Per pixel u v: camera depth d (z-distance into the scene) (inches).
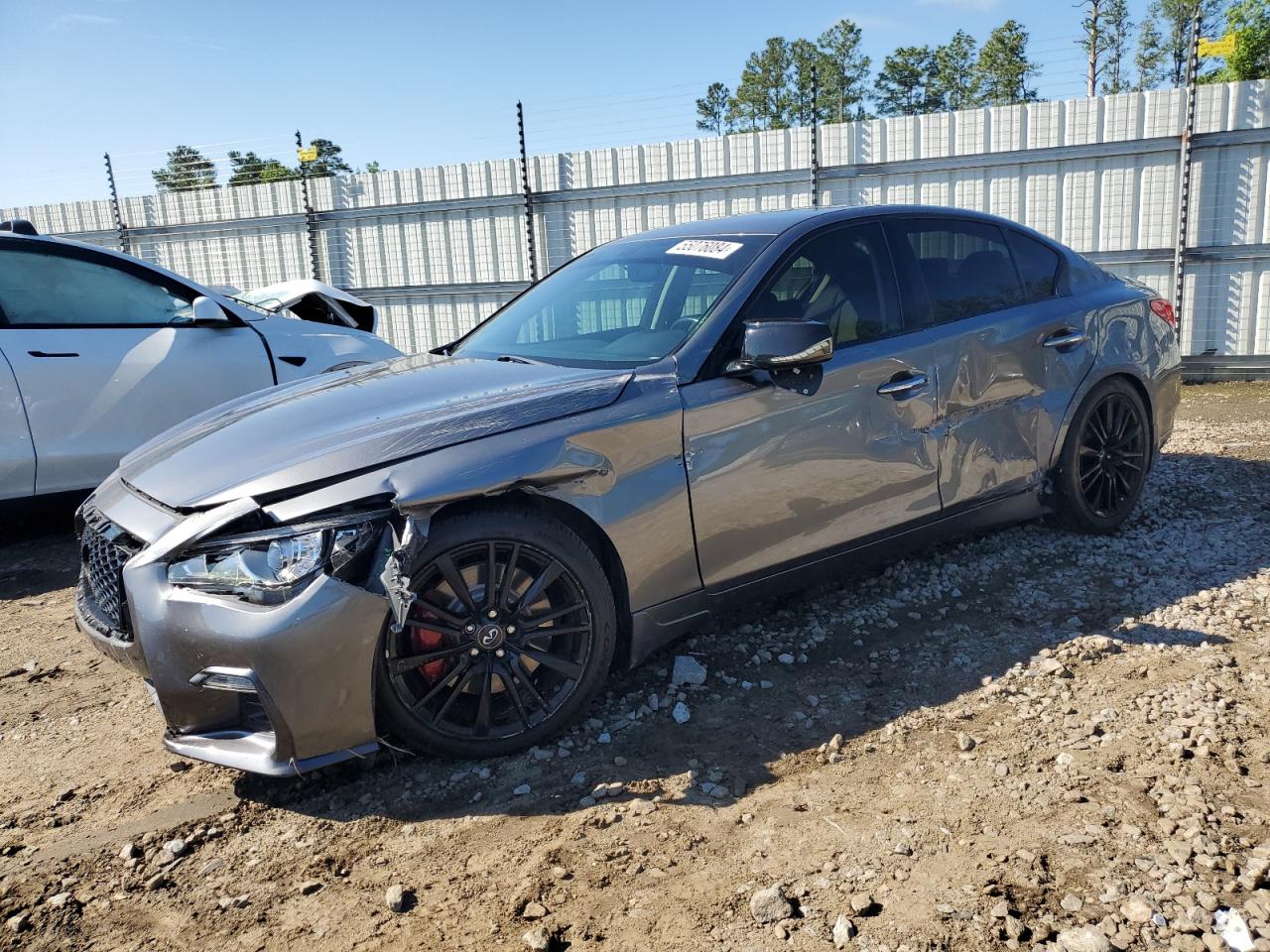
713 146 441.4
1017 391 155.1
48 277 205.0
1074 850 87.3
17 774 113.7
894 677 125.6
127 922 85.4
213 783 108.7
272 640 93.7
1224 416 318.3
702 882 86.3
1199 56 378.0
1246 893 79.9
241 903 87.0
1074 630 136.9
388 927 82.7
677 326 129.0
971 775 100.9
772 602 151.6
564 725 112.6
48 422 198.8
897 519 140.3
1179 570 158.1
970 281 155.3
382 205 515.2
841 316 136.9
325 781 106.7
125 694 136.2
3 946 82.7
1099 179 394.9
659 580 117.4
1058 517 175.6
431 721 105.0
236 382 221.5
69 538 222.5
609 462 111.6
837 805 97.0
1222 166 380.5
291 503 97.9
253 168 590.2
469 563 106.0
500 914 83.4
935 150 411.2
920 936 77.6
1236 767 98.9
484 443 105.0
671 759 108.0
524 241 485.4
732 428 121.1
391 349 257.0
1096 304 170.6
